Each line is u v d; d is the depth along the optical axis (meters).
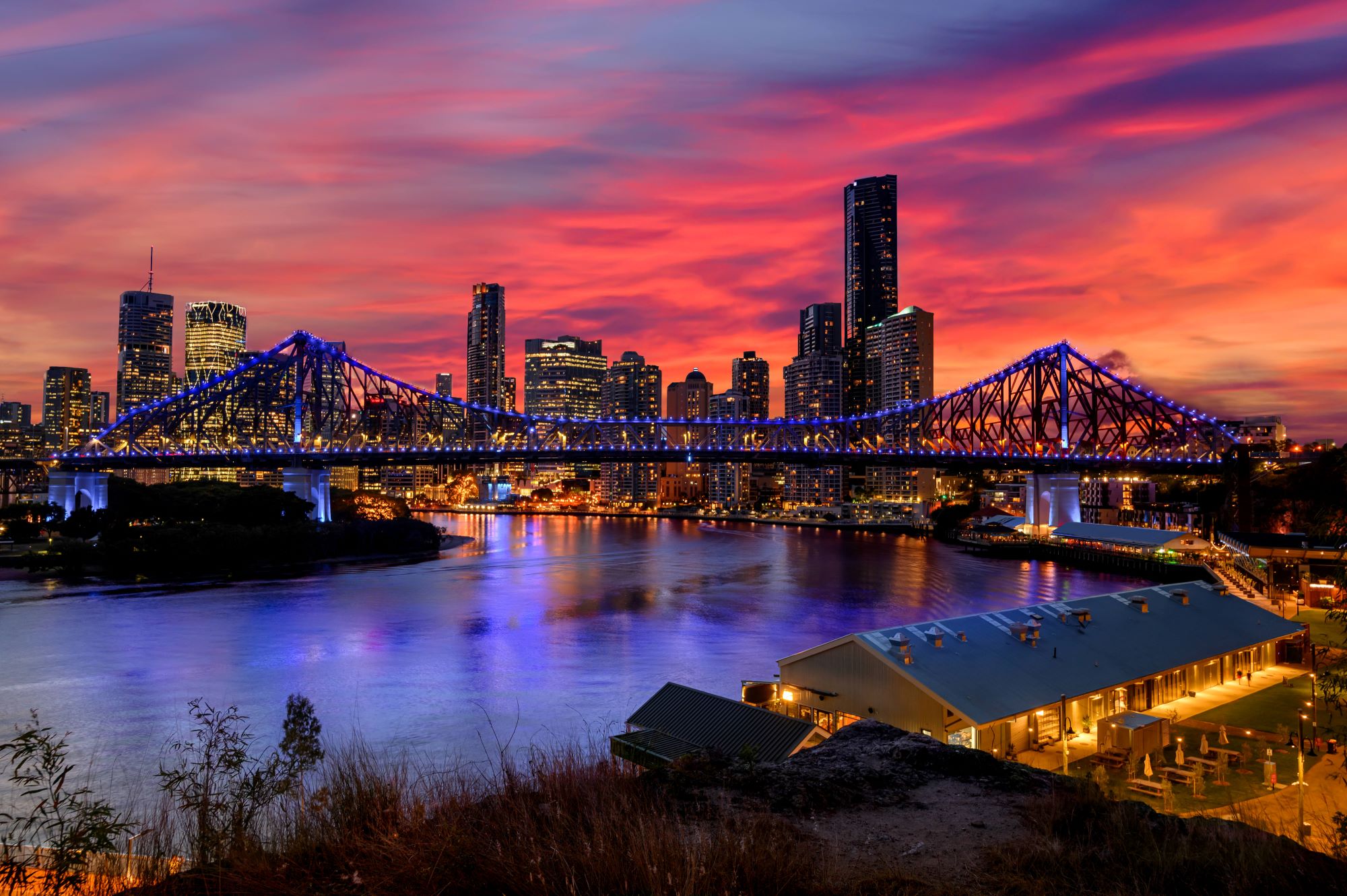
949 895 7.31
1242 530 145.12
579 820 7.94
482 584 129.00
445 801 9.08
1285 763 37.59
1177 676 49.12
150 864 8.36
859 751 11.70
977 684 41.03
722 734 32.91
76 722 53.38
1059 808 9.14
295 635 84.56
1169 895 7.49
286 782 9.77
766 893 7.01
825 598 113.12
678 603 108.12
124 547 136.12
